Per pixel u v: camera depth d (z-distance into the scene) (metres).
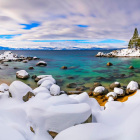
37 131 3.03
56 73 20.73
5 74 19.34
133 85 10.27
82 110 3.08
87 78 17.20
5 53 44.69
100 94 10.11
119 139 2.07
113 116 3.94
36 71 22.27
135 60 43.09
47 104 3.43
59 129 2.95
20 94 4.79
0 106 4.33
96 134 2.18
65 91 11.41
